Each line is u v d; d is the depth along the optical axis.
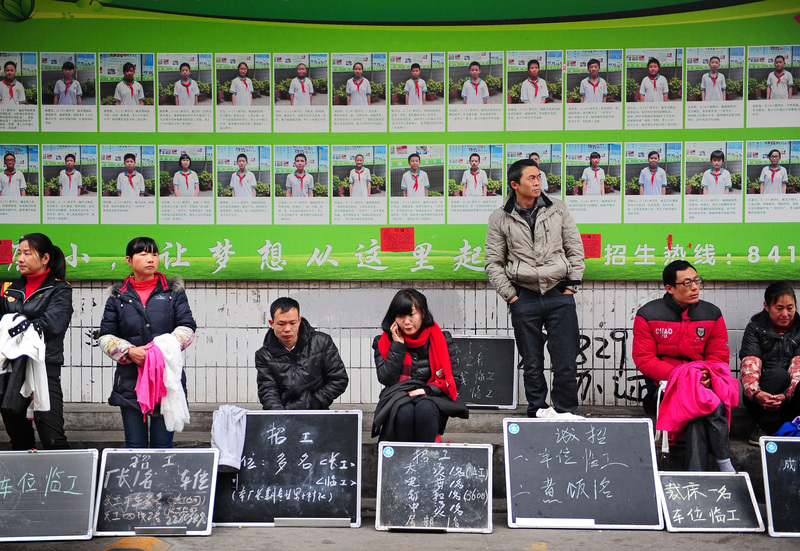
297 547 3.96
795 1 5.52
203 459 4.33
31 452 4.29
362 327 5.75
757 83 5.57
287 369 4.68
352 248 5.73
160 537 4.13
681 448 4.90
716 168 5.60
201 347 5.76
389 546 3.96
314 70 5.70
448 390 4.55
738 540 4.07
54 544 4.06
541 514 4.28
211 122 5.73
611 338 5.67
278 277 5.73
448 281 5.73
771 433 4.92
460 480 4.29
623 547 3.95
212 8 5.69
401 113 5.70
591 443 4.41
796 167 5.57
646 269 5.64
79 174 5.75
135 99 5.73
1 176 5.75
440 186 5.70
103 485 4.27
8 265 5.76
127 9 5.70
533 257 5.00
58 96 5.73
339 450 4.42
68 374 5.76
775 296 5.00
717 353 5.00
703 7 5.55
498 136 5.68
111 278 5.76
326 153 5.72
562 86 5.64
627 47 5.61
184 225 5.75
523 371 5.60
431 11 5.65
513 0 5.62
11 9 5.70
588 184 5.65
